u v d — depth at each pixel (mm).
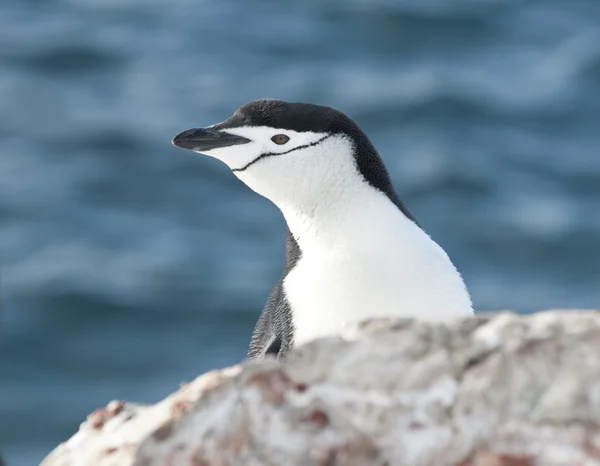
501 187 33312
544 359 4383
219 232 30531
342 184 7812
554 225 30766
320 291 7570
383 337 4555
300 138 7824
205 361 24781
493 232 30641
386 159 35281
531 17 48500
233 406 4465
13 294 27141
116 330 25906
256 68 44531
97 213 31797
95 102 40781
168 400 4754
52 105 40469
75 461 4789
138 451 4426
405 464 4316
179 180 33688
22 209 31906
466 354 4465
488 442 4285
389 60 44625
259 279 27938
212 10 50750
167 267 28422
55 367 24453
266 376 4520
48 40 47500
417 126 37875
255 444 4402
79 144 36469
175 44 47312
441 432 4336
